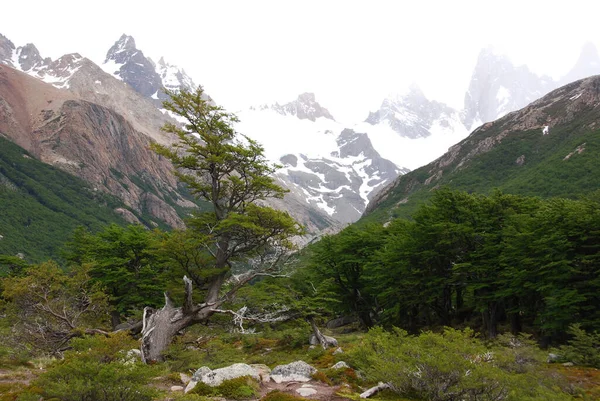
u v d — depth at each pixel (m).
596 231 26.50
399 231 45.25
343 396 13.18
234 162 27.25
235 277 29.55
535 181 96.19
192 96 26.41
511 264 31.11
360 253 44.19
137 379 11.40
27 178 173.62
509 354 16.02
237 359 22.28
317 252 45.78
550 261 27.72
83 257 40.62
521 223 31.88
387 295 40.06
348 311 45.16
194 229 27.73
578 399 15.02
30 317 23.12
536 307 31.66
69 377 10.98
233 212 26.02
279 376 15.51
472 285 33.31
